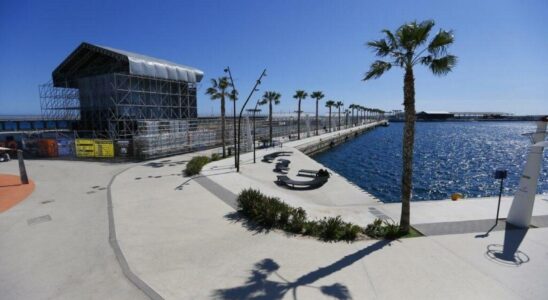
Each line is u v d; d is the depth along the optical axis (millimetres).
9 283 6598
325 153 50312
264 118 85500
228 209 12000
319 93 67312
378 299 5852
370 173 32094
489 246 8297
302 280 6570
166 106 40812
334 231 9008
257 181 18922
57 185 16938
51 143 28734
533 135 9617
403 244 8469
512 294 6035
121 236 9195
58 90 41031
